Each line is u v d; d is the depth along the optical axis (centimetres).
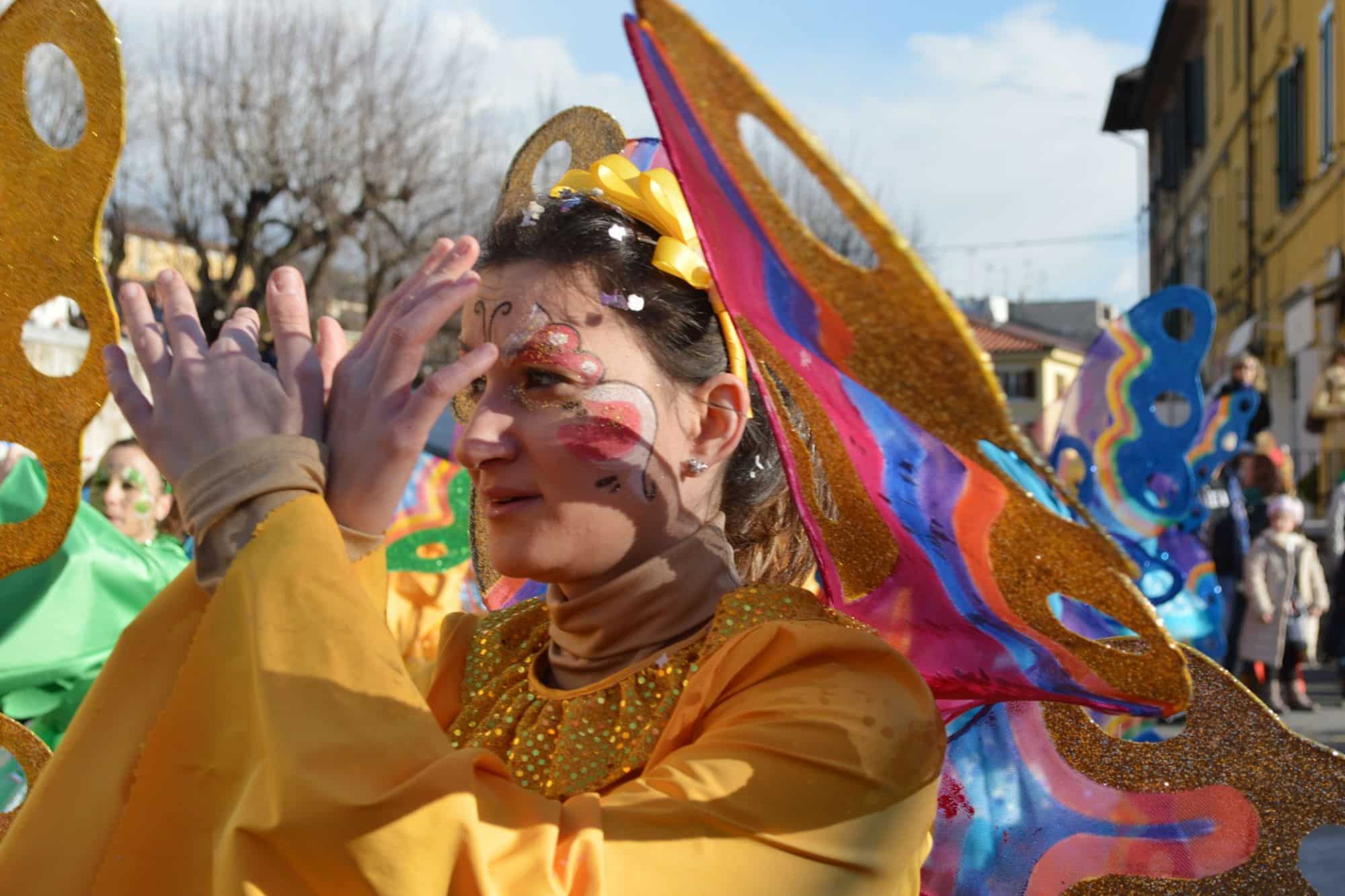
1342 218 1508
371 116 1916
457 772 89
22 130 123
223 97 1883
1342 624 792
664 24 73
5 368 125
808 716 100
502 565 115
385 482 100
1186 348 344
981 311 4403
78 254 122
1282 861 134
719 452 120
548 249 116
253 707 93
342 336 108
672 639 118
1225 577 777
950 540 101
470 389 141
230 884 87
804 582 143
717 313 119
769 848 95
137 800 96
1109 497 351
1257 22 2002
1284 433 1848
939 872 143
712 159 80
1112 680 106
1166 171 3044
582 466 113
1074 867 140
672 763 101
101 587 290
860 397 92
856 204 73
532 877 89
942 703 141
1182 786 138
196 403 100
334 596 93
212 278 1955
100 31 119
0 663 278
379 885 85
